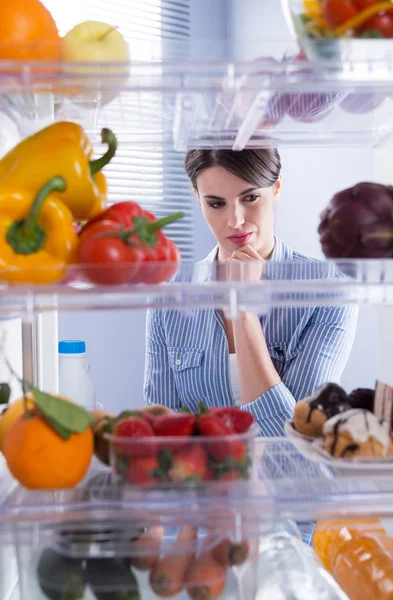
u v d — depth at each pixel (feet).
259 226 5.11
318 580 2.75
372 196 2.56
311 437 2.76
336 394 2.81
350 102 2.93
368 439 2.51
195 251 9.88
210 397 5.87
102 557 2.49
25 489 2.44
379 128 3.34
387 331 4.09
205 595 2.48
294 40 2.53
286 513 2.28
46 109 2.92
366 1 2.44
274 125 3.23
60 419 2.33
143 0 9.07
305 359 5.53
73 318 9.50
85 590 2.46
